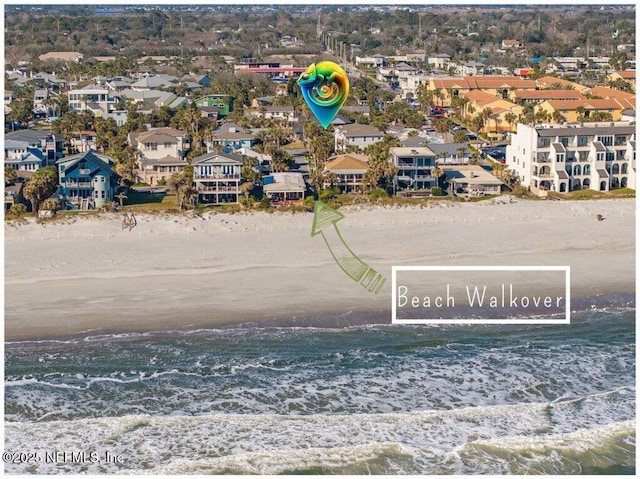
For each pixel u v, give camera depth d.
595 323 68.44
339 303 70.69
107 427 52.25
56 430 51.84
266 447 50.56
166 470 48.00
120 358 60.88
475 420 53.97
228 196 102.25
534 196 104.81
